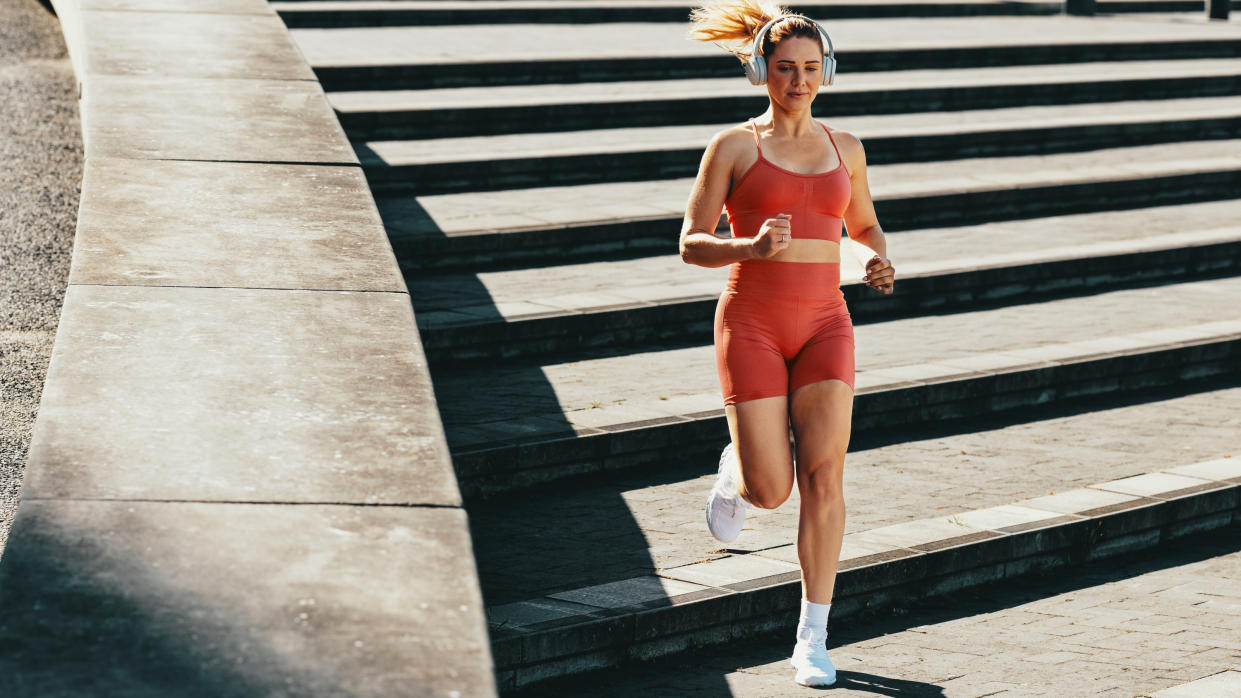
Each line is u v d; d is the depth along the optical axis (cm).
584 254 853
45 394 403
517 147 1020
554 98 1130
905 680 439
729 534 475
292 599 300
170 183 636
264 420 399
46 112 1134
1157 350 747
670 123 1147
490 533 525
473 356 696
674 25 1584
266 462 371
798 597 482
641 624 448
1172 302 862
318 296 512
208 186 639
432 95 1134
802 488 430
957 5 1802
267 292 510
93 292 491
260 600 298
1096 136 1187
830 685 434
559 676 434
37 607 288
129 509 337
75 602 291
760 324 430
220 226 583
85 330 455
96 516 331
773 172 430
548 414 615
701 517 548
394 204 902
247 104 800
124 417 392
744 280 434
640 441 599
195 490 350
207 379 425
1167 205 1073
